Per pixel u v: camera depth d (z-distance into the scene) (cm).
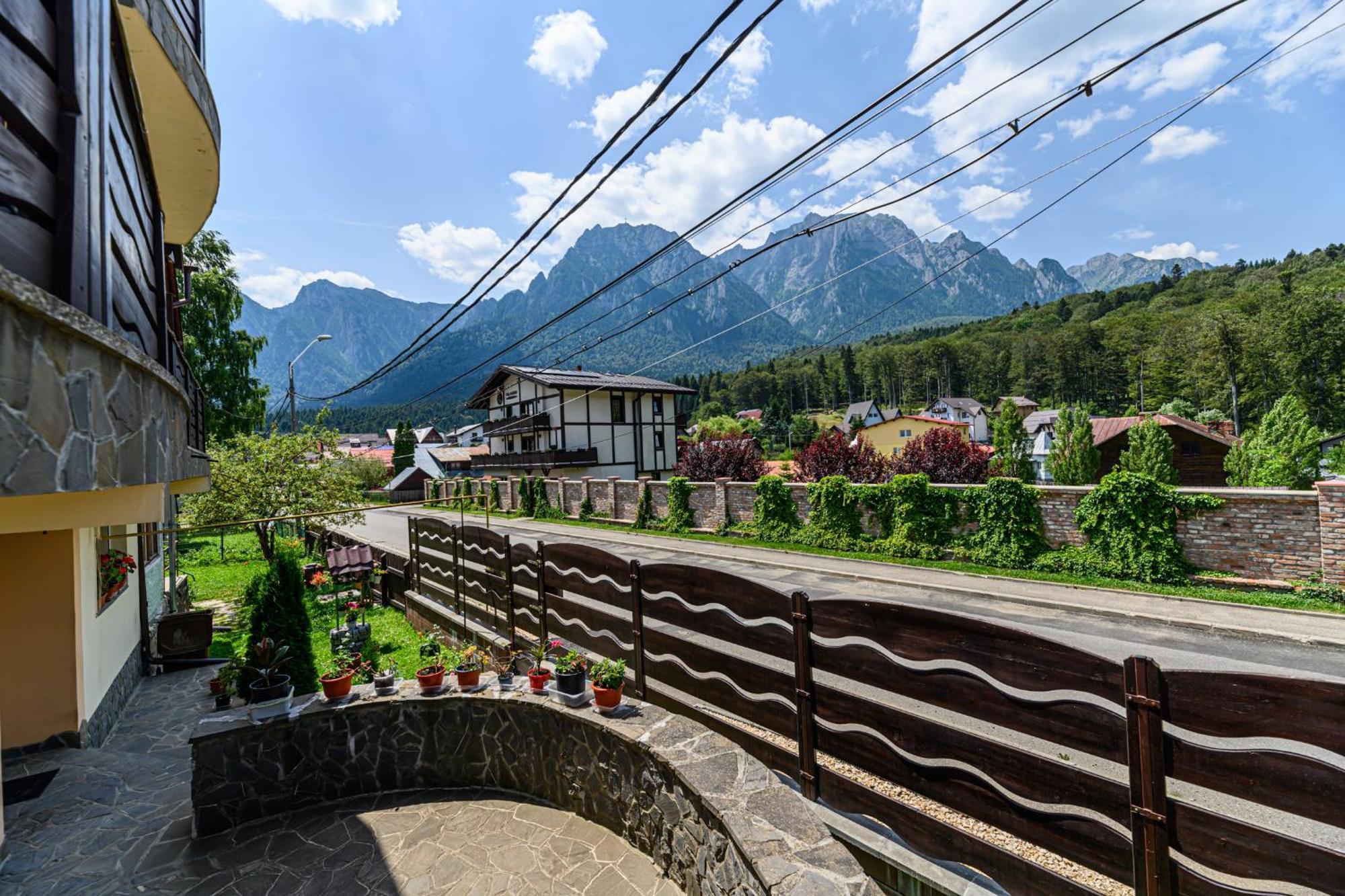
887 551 1348
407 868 356
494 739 444
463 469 4781
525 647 640
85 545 554
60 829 408
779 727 360
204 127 434
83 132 158
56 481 123
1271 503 927
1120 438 2770
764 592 368
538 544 620
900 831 299
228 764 408
